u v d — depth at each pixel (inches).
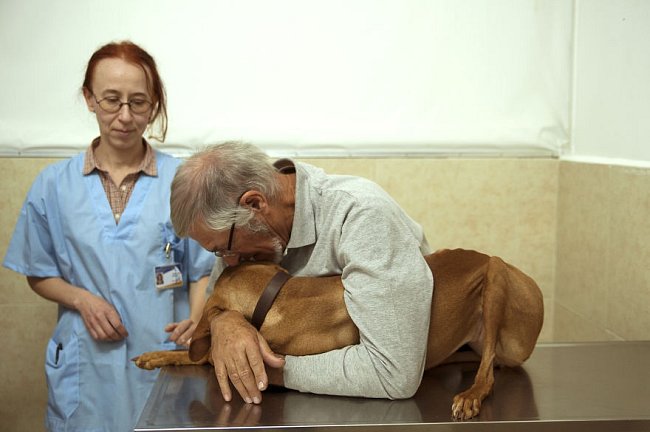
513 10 108.7
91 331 83.6
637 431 55.6
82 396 85.7
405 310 55.8
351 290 56.7
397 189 109.7
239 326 58.1
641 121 87.3
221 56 107.2
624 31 92.3
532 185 110.4
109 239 85.3
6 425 111.2
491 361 61.1
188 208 58.0
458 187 110.0
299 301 59.7
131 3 105.7
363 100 109.0
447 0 108.0
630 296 86.6
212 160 58.6
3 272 108.5
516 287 64.9
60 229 86.9
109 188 87.3
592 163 97.3
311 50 108.0
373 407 56.9
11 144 106.4
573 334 104.3
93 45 106.0
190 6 106.1
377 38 108.3
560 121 110.9
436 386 62.4
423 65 108.9
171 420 54.2
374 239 56.7
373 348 56.1
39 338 110.1
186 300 90.4
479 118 110.0
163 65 106.7
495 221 110.7
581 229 101.3
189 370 66.7
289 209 61.2
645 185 82.8
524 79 109.9
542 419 55.0
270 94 108.3
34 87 106.1
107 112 82.5
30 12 105.0
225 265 68.6
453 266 64.4
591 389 62.5
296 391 60.1
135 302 85.4
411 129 109.4
